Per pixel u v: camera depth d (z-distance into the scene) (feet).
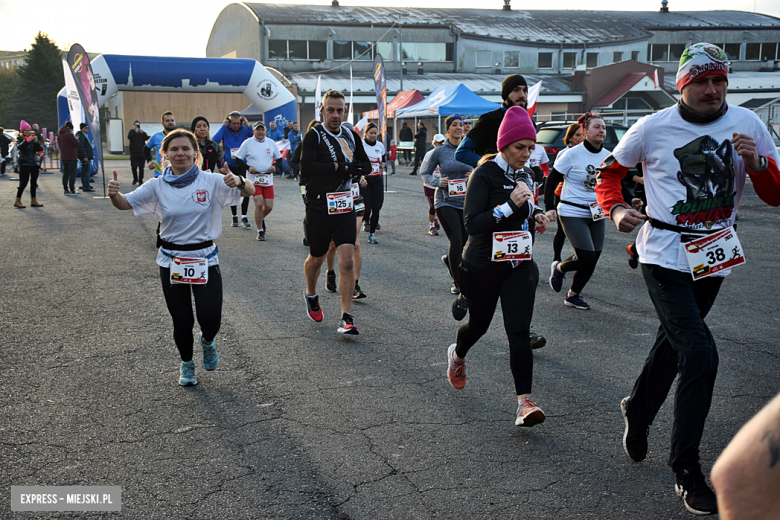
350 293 16.81
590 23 161.68
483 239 11.50
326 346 16.10
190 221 12.70
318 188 16.67
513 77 16.06
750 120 9.53
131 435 11.05
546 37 150.61
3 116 260.83
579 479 9.68
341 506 8.89
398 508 8.84
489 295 11.63
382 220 40.55
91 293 21.07
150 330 17.12
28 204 46.98
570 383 13.66
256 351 15.64
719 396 12.91
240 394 12.95
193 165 12.82
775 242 31.22
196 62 84.33
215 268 13.14
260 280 23.49
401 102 98.43
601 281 23.82
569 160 19.20
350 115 87.81
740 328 17.66
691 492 8.57
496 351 15.87
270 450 10.56
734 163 9.48
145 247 29.78
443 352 15.72
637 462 10.23
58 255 27.71
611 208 10.18
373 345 16.22
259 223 32.30
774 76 146.92
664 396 9.98
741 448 2.63
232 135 36.81
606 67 131.03
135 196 12.62
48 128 231.71
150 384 13.42
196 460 10.19
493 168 11.80
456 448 10.68
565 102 131.54
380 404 12.51
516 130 11.45
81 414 11.87
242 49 150.71
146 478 9.61
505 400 12.76
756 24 162.09
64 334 16.70
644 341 16.61
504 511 8.79
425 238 33.58
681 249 9.46
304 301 20.56
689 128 9.48
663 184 9.66
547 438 11.08
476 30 147.95
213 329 13.26
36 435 10.98
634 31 156.76
